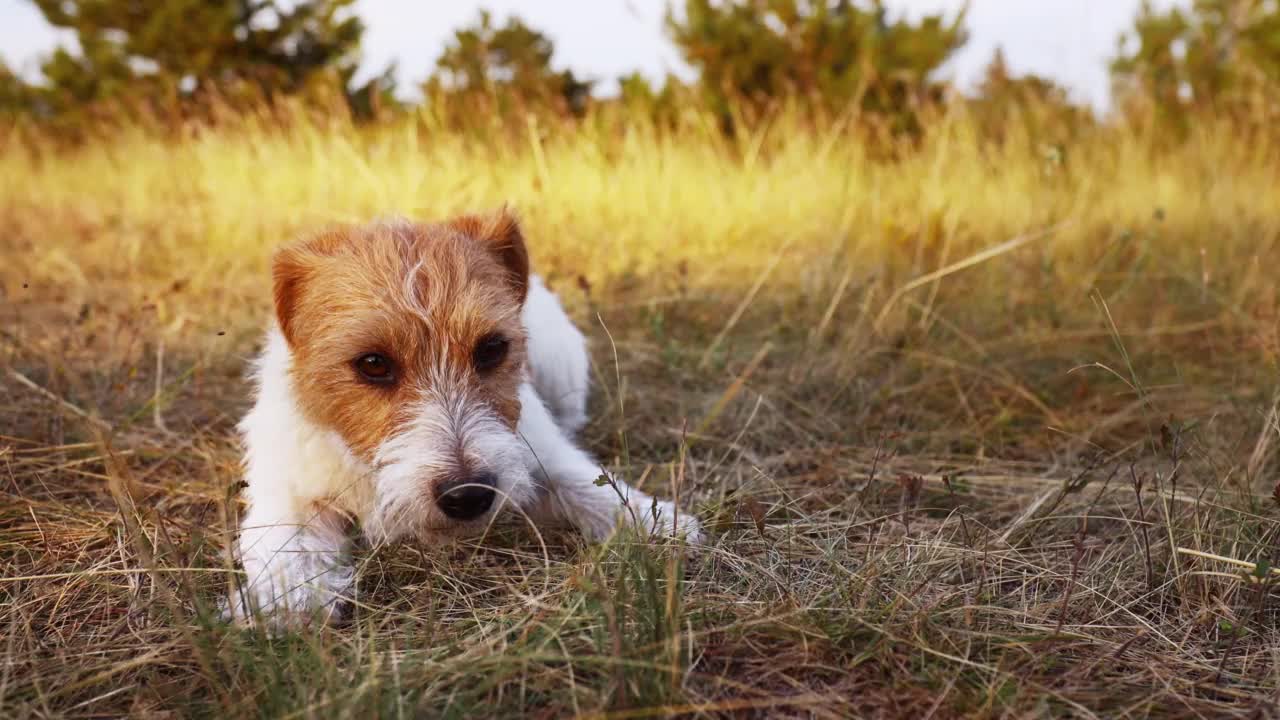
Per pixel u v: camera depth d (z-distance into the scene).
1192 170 1.57
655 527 0.62
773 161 1.66
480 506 0.60
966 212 1.36
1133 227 1.32
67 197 1.94
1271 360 0.84
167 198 1.79
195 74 3.84
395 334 0.62
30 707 0.52
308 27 3.98
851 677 0.54
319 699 0.51
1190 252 1.20
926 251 1.20
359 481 0.64
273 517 0.65
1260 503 0.66
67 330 1.00
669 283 1.17
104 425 0.77
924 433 0.82
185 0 3.81
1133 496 0.70
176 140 2.31
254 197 1.61
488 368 0.64
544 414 0.71
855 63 2.45
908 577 0.60
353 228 0.67
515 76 2.33
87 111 3.24
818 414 0.85
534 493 0.67
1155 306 1.05
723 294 1.16
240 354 0.94
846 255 1.22
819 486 0.74
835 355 0.93
